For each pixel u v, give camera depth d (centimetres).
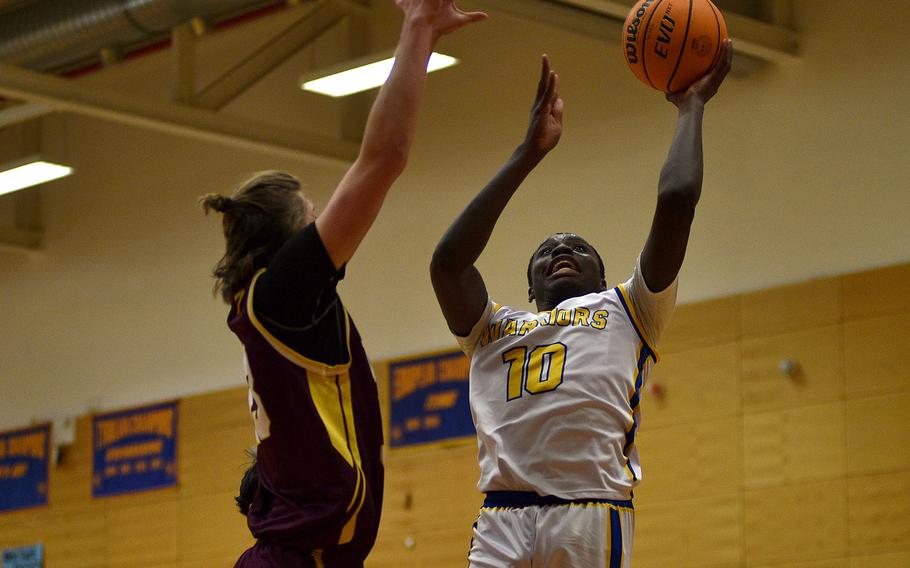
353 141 1345
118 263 1557
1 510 1611
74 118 1623
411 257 1303
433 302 1281
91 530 1518
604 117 1177
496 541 439
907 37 1019
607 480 432
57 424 1577
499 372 461
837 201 1039
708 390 1079
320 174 1386
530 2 1052
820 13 1066
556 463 433
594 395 438
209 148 1484
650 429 1105
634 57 491
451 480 1227
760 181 1084
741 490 1048
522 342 461
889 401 987
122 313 1544
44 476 1578
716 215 1106
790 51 1067
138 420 1495
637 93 1158
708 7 487
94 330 1570
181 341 1480
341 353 338
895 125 1017
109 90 1198
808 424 1022
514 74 1247
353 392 342
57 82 1175
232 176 1455
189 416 1448
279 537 332
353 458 335
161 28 1273
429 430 1252
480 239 474
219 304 1448
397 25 1336
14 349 1652
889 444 981
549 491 431
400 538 1256
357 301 1341
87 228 1595
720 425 1067
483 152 1262
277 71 1423
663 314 458
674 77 483
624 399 444
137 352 1521
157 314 1508
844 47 1051
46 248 1636
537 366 451
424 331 1282
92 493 1527
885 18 1032
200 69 1500
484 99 1267
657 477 1095
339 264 325
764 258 1073
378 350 1315
